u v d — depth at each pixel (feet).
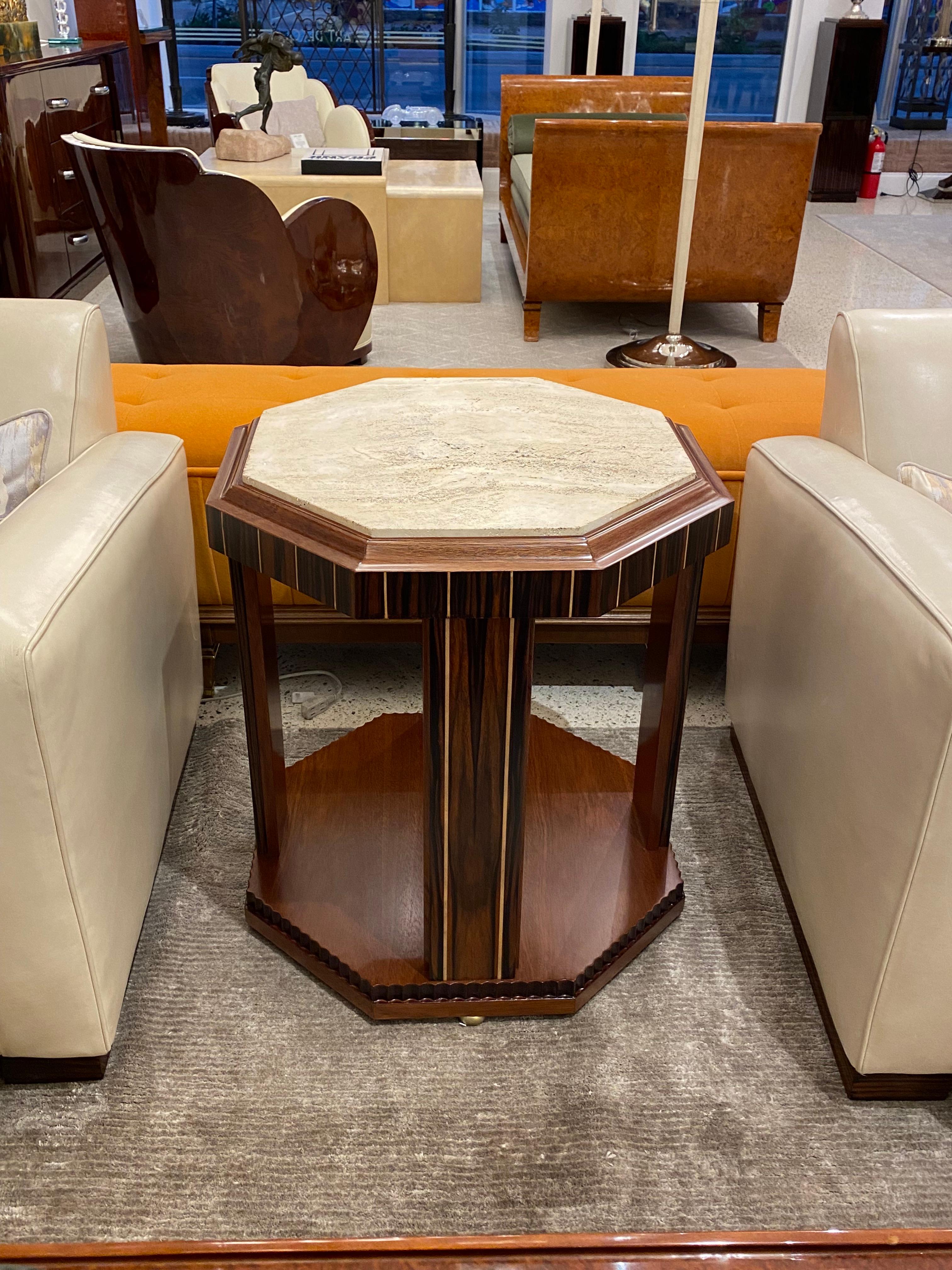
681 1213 3.60
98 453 4.72
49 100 13.70
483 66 25.09
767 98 24.71
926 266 17.28
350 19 23.89
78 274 15.03
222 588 6.02
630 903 4.67
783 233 12.60
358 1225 3.55
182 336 10.66
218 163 15.62
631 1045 4.24
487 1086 4.06
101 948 3.80
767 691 5.04
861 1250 3.34
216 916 4.84
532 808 5.27
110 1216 3.56
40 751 3.28
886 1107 4.01
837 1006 4.06
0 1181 3.67
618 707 6.48
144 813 4.43
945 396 4.70
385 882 4.77
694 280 12.92
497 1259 3.29
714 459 5.63
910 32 25.27
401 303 15.49
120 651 4.01
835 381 4.92
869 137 22.52
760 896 5.01
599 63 23.08
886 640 3.59
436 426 4.15
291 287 10.43
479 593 3.20
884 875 3.61
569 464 3.77
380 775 5.50
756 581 5.17
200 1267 3.27
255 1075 4.09
